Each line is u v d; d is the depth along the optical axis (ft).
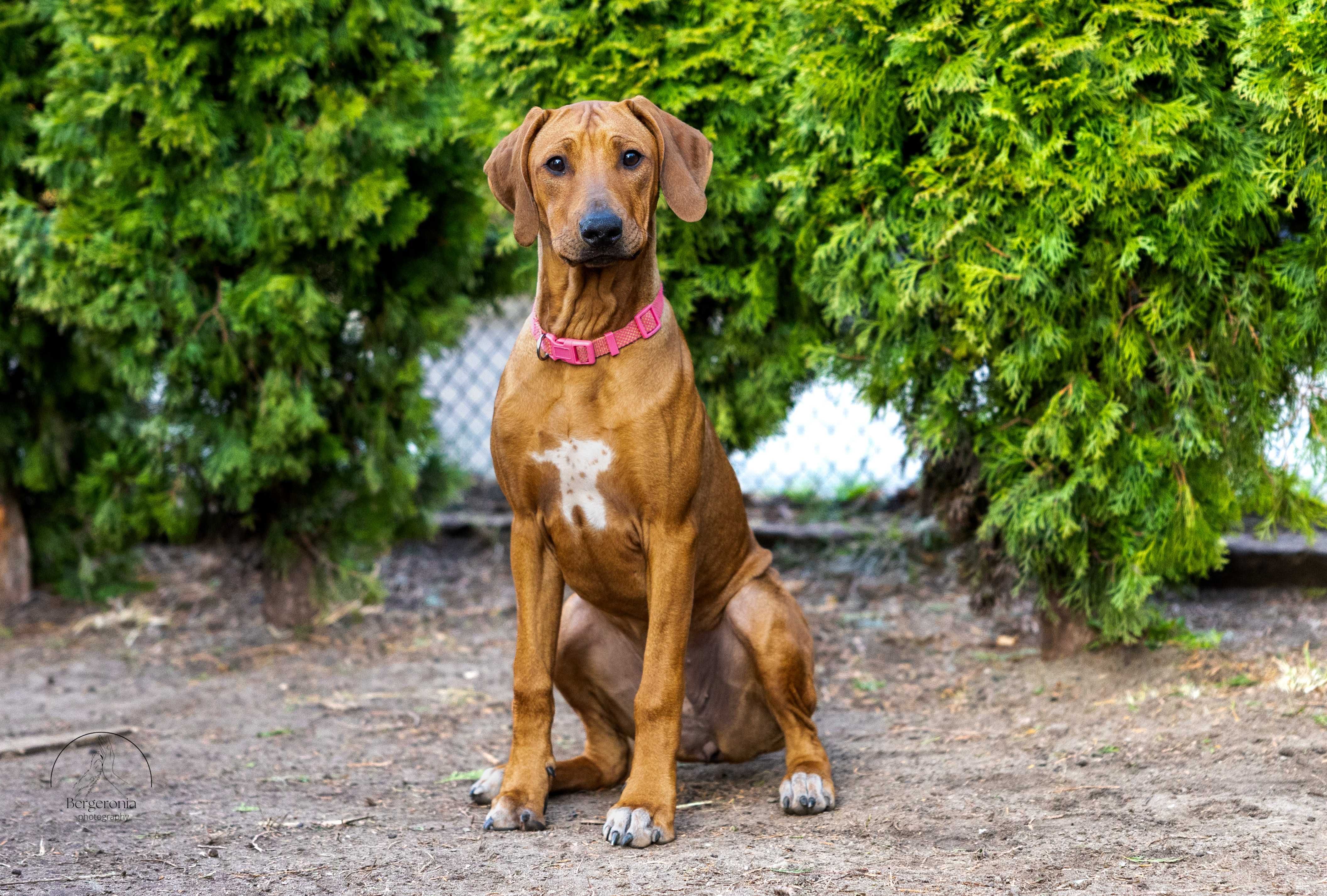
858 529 20.07
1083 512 12.60
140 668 15.85
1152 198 11.36
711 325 15.20
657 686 9.05
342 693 14.49
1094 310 12.02
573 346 9.04
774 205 13.98
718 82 13.73
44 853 8.73
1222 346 11.88
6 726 13.16
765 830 8.88
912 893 7.33
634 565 9.52
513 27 13.79
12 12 16.20
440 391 33.04
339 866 8.27
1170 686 12.34
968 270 11.55
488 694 14.29
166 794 10.47
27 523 19.06
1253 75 10.52
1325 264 11.12
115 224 15.24
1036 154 11.32
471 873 8.02
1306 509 12.91
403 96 15.72
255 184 15.19
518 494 9.41
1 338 16.80
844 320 14.17
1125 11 11.02
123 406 17.63
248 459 15.85
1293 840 7.90
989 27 11.58
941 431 12.84
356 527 17.51
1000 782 9.84
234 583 19.81
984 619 16.42
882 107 12.01
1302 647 13.53
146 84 14.96
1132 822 8.54
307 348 15.87
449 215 16.87
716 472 9.87
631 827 8.52
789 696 9.80
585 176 8.84
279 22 14.80
